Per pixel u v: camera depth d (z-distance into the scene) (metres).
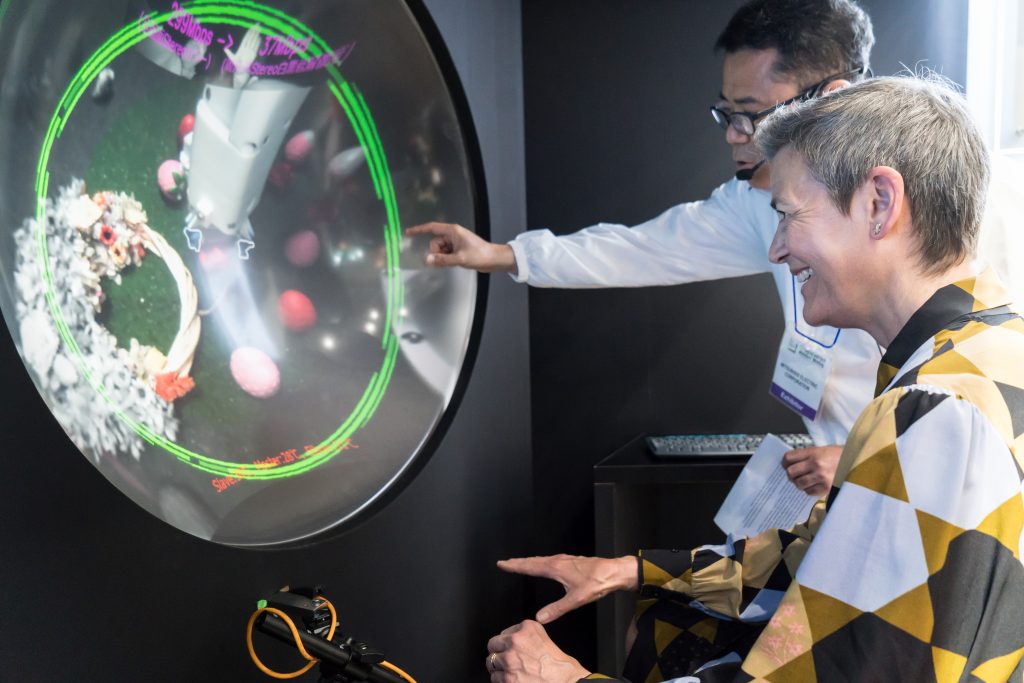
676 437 2.00
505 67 2.09
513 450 2.13
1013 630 0.77
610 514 1.75
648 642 1.29
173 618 1.05
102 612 0.96
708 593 1.25
